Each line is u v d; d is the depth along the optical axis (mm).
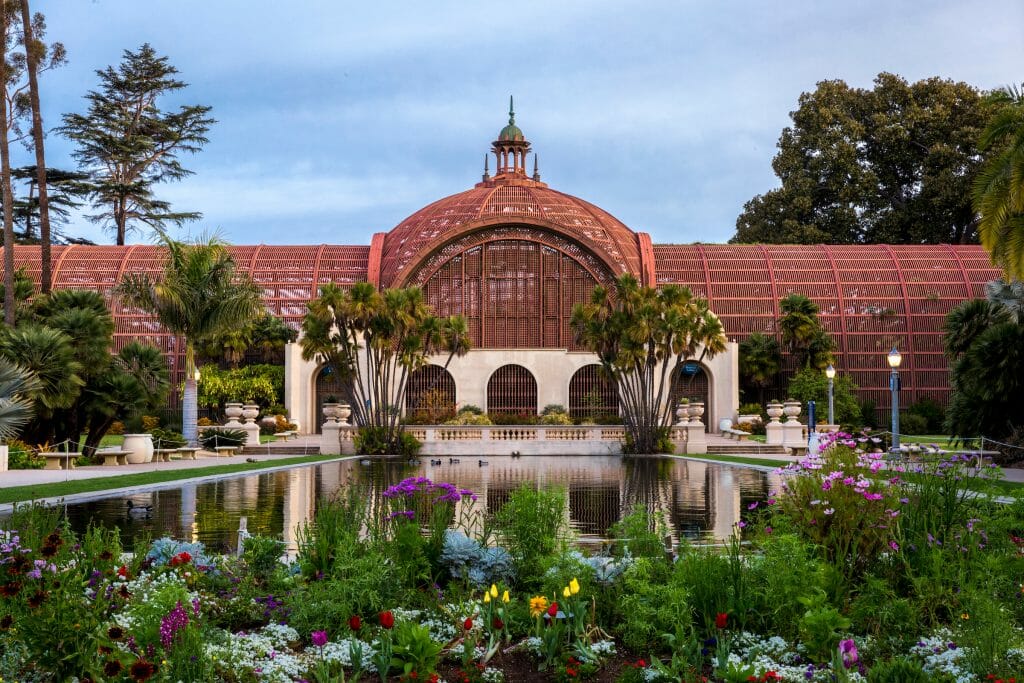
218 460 44375
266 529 18938
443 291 68062
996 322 41875
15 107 48406
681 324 49281
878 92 99812
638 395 64750
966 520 12859
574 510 23172
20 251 75438
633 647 9711
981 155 93688
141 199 92625
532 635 10023
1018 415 37344
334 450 51281
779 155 102125
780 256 77188
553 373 66062
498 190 73000
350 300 48875
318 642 8445
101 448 41375
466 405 65125
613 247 72125
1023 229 29828
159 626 8242
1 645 8492
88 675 7945
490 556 11938
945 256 76625
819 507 11750
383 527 13109
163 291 42844
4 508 21422
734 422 67500
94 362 39594
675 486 30094
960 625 9500
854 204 97375
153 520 20469
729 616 9969
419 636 8438
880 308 74125
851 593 11234
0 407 31953
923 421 68500
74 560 10688
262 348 70875
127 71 95375
